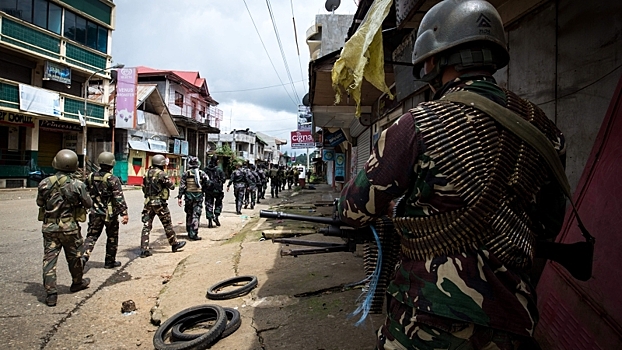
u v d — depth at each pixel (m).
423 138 1.17
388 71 6.59
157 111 29.39
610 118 2.18
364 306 1.64
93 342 3.23
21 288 4.55
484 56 1.25
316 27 10.88
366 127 11.24
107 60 23.44
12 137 19.72
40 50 19.11
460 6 1.29
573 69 2.70
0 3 17.36
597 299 1.88
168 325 3.27
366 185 1.25
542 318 2.27
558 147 1.27
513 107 1.23
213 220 10.06
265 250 5.92
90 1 21.77
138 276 5.17
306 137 33.78
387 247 1.59
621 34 2.30
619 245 1.84
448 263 1.13
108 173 5.37
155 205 6.33
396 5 3.53
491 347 1.09
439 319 1.12
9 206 12.42
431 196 1.17
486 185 1.12
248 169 13.52
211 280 4.61
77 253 4.39
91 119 22.42
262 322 3.28
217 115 46.88
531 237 1.20
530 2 3.14
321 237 6.65
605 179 2.07
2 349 3.09
